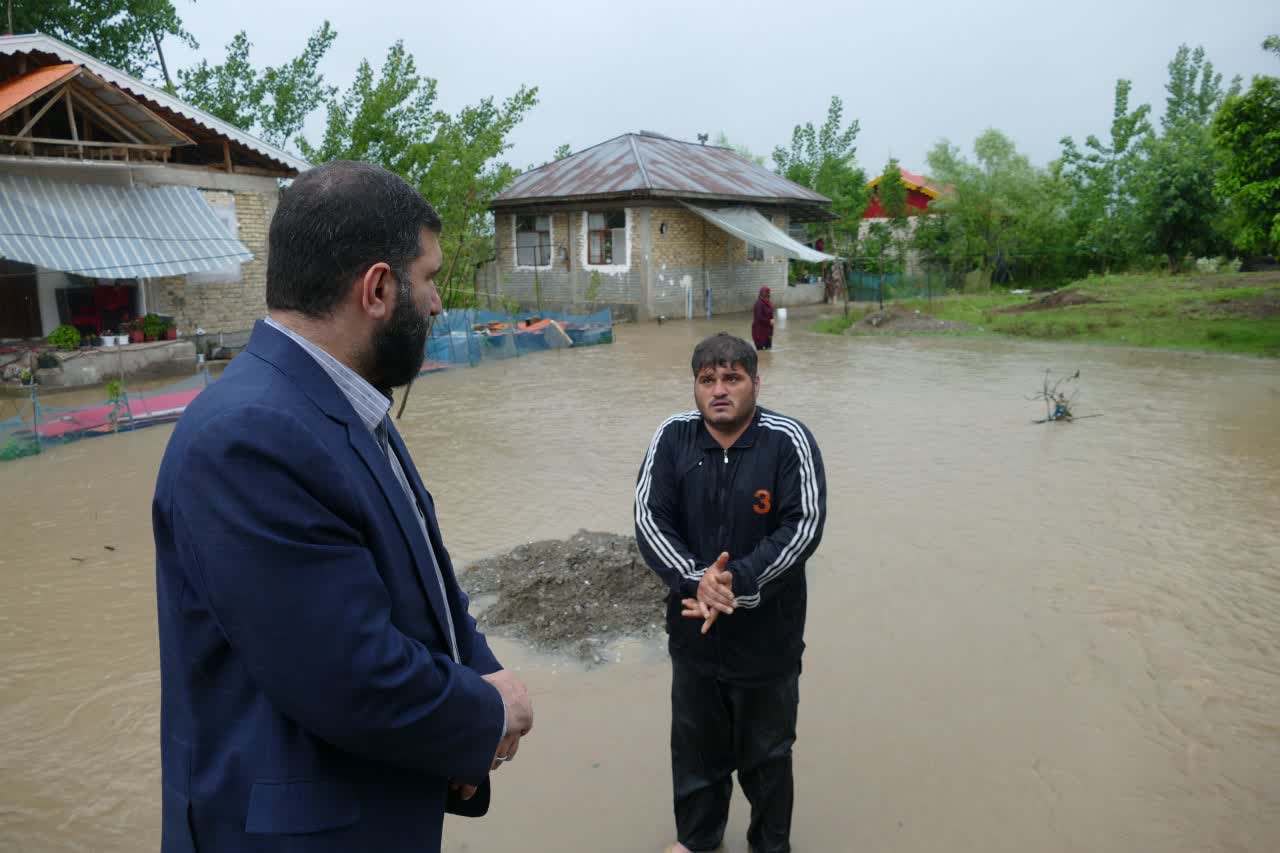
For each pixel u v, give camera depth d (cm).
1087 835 320
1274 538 634
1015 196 3538
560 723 401
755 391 278
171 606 149
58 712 425
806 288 3042
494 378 1454
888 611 519
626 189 2300
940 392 1264
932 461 866
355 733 139
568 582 530
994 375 1424
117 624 526
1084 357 1628
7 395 1290
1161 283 2662
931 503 729
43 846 328
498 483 813
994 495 749
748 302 2770
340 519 145
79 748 395
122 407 1076
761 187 2731
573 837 326
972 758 370
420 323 167
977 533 653
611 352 1791
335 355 159
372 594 143
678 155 2783
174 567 147
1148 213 3123
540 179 2661
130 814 347
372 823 152
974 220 3544
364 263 155
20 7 2058
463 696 154
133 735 405
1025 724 396
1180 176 3028
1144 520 678
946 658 460
